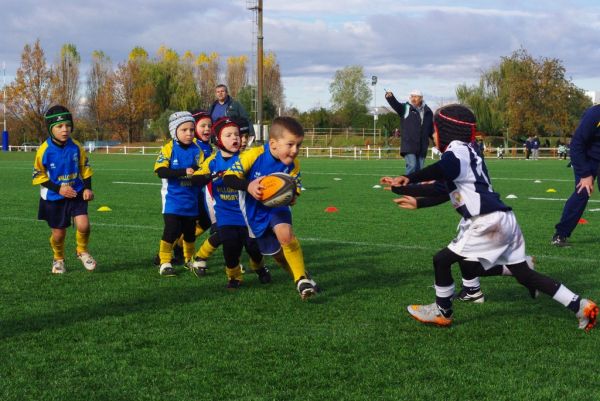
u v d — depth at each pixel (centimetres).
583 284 630
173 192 692
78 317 517
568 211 837
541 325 496
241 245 618
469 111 477
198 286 634
